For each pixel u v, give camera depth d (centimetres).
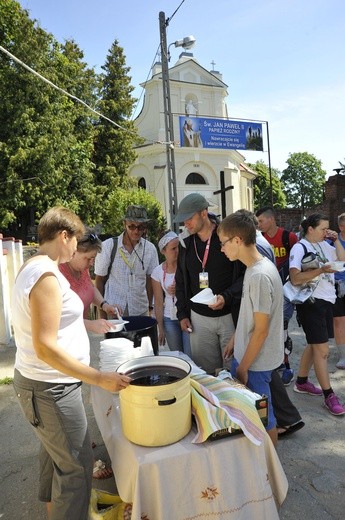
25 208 1775
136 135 2120
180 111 2178
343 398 345
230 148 1590
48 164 1623
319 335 316
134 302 348
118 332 238
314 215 334
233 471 168
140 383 173
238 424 167
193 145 1533
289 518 208
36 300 150
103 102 2044
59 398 163
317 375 324
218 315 271
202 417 171
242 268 262
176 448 164
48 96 1661
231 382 203
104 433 209
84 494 167
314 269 309
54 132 1670
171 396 162
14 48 1558
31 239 1738
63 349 154
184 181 2242
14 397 373
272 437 230
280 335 219
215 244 268
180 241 287
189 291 287
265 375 220
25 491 241
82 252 250
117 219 1673
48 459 192
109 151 2088
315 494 226
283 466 252
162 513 158
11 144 1573
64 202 1742
